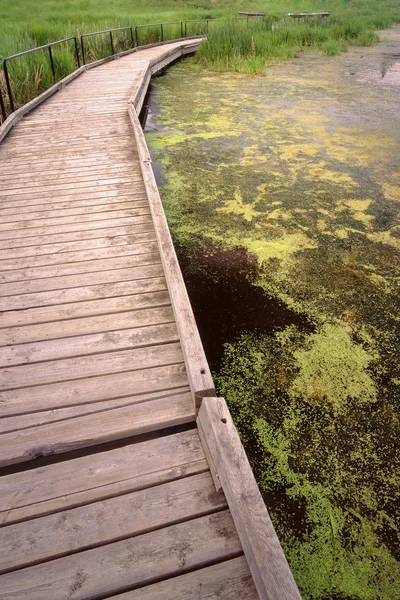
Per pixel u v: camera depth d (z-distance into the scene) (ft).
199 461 4.87
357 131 19.61
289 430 6.33
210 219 12.16
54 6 70.18
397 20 65.72
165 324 6.85
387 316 8.55
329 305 8.86
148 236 9.36
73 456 5.18
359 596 4.56
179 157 16.65
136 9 75.92
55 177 12.41
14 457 4.91
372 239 11.09
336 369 7.34
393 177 14.73
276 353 7.70
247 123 20.84
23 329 6.73
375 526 5.18
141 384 5.80
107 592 3.75
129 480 4.65
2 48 23.48
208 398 4.98
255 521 3.71
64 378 5.88
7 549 4.04
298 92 26.81
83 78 26.23
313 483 5.66
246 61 34.65
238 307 8.84
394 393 6.90
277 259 10.37
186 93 26.89
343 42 45.06
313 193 13.58
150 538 4.12
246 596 3.71
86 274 8.06
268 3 85.61
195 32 50.67
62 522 4.26
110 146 14.88
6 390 5.71
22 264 8.36
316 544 5.01
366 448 6.08
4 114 16.78
